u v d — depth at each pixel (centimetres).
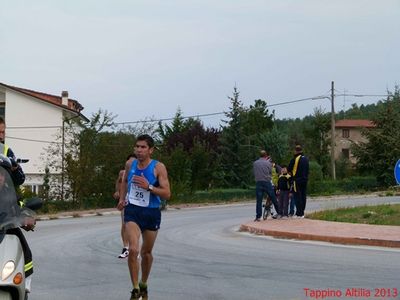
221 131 5966
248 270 1205
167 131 6925
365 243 1540
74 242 1745
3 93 5806
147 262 913
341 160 7488
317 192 5069
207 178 5275
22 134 5784
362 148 6000
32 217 746
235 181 5628
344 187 5359
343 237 1584
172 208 3762
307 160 2133
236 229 2070
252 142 6034
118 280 1126
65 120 4006
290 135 8506
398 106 6116
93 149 3791
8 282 662
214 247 1566
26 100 5791
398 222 1886
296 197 2142
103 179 3769
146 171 896
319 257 1353
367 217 2030
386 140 5794
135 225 885
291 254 1409
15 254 696
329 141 7700
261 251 1472
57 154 3875
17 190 823
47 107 5816
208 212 3206
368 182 5619
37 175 5703
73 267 1273
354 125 9569
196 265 1274
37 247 1631
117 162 3797
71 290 1039
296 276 1133
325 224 1911
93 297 985
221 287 1045
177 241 1716
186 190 4297
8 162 788
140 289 913
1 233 720
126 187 985
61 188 3753
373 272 1157
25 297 721
